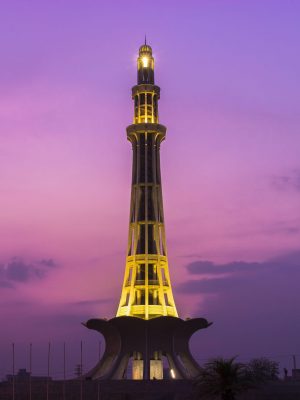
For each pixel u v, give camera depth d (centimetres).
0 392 11862
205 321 13825
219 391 8012
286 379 13825
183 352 13962
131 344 13775
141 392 11138
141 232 14562
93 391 11506
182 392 11025
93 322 13850
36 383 11888
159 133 14912
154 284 14200
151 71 15725
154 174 14750
